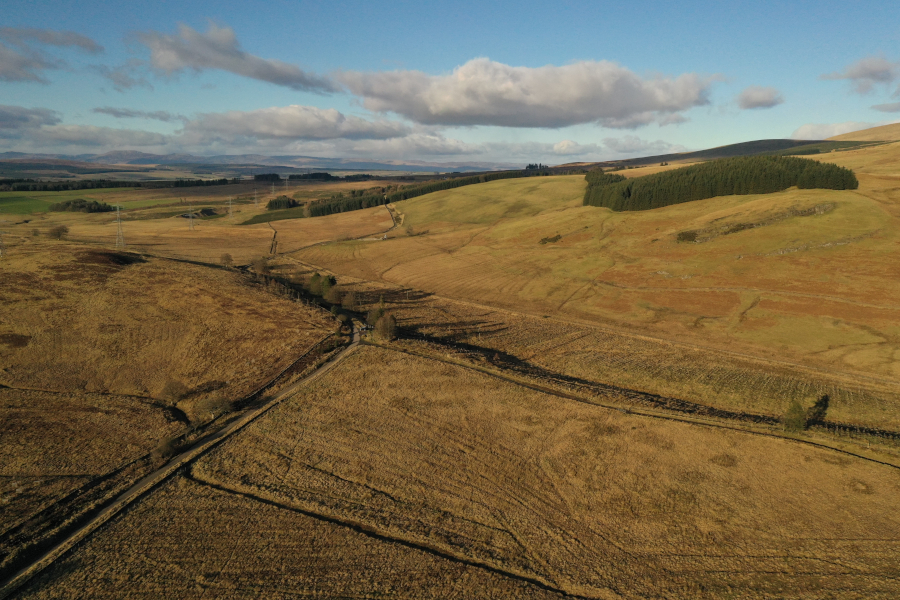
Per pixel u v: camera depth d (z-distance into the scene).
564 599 29.48
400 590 30.17
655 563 31.89
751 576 30.56
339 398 55.38
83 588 30.80
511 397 55.03
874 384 57.62
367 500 38.53
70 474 43.84
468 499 38.47
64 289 81.94
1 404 54.97
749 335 73.38
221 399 54.22
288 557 32.88
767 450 43.91
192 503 38.66
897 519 34.81
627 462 42.69
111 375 62.84
